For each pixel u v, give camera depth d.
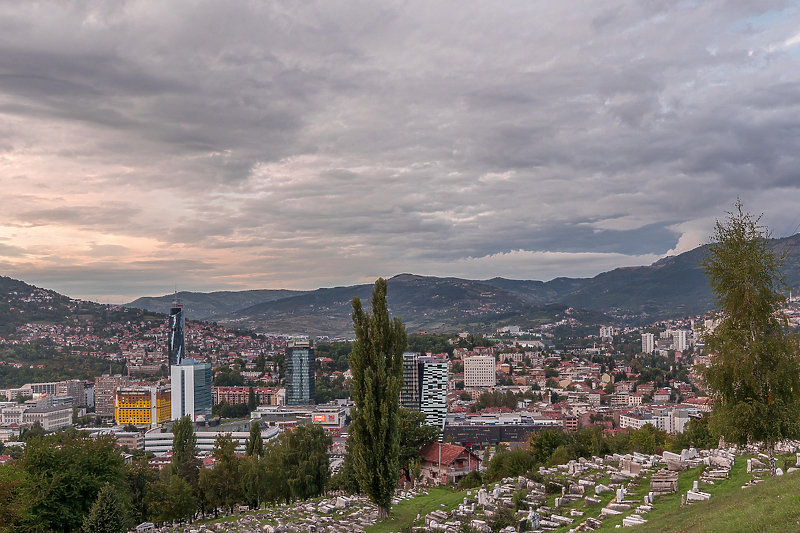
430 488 81.00
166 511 79.75
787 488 32.06
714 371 44.66
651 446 87.81
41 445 64.50
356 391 61.31
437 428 93.25
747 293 43.66
